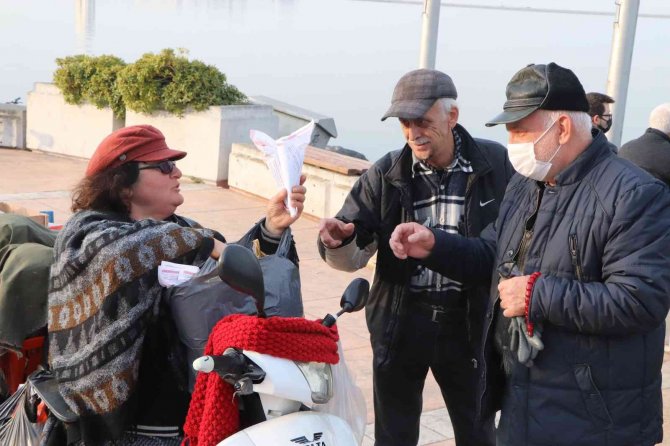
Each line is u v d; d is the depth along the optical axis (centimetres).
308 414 248
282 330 243
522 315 278
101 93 1173
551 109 278
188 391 297
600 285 269
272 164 321
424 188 376
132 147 307
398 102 360
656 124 549
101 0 5997
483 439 389
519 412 287
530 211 295
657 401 288
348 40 4559
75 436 298
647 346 279
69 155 1238
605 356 275
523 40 4419
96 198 309
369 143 1848
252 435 240
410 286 374
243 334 240
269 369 238
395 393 390
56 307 298
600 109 621
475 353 368
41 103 1259
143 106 1098
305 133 331
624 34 772
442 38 4409
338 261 379
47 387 311
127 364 285
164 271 287
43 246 354
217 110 1052
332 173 877
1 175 1095
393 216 379
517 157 285
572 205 279
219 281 285
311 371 249
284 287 301
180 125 1088
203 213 930
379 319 381
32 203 948
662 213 270
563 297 268
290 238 328
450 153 368
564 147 280
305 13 6384
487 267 332
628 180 272
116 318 284
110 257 284
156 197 312
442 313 371
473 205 369
